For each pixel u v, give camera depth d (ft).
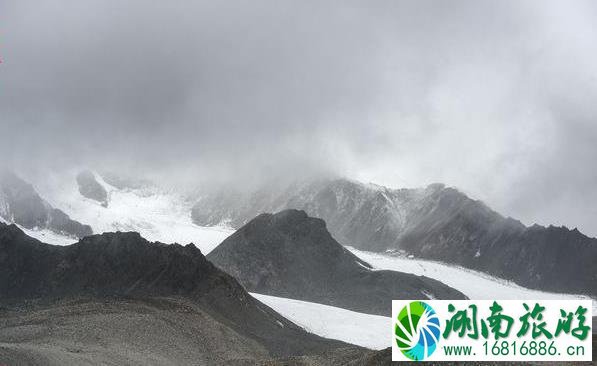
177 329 484.33
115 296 545.44
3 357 330.13
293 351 543.39
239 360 462.60
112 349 419.95
